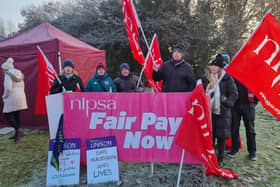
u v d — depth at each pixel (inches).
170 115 110.7
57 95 116.6
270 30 98.6
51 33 221.5
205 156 103.1
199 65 594.6
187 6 616.7
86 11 668.1
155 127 112.0
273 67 98.0
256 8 568.4
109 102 115.5
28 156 149.7
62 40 205.0
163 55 624.1
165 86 138.6
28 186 111.6
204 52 576.7
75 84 145.6
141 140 113.3
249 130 140.9
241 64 102.9
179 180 109.0
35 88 204.5
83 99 116.5
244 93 137.3
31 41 201.9
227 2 595.2
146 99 113.2
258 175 121.4
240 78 102.8
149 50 143.1
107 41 588.1
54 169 109.8
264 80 99.3
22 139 184.2
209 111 102.3
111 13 609.9
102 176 109.3
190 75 135.3
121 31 590.2
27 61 201.5
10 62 172.9
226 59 139.4
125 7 131.6
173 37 564.4
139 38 568.7
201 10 586.9
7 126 223.3
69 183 108.3
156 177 116.9
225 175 112.1
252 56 101.3
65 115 116.5
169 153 111.0
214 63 122.2
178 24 573.0
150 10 580.7
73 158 112.1
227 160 140.1
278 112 97.5
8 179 119.6
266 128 214.4
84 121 116.3
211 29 557.6
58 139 112.6
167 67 138.6
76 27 687.1
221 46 579.8
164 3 572.4
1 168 132.1
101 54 286.7
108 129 115.4
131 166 131.6
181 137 102.5
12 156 149.6
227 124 122.0
